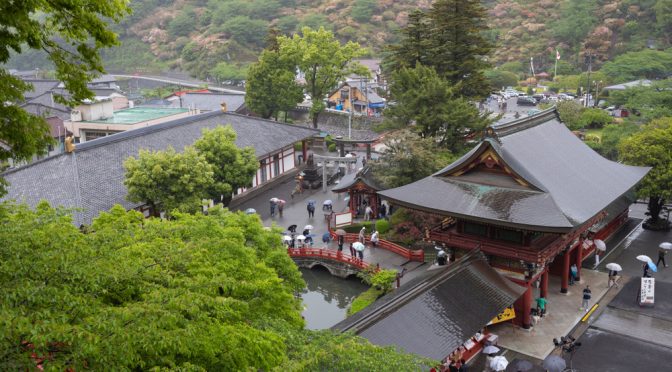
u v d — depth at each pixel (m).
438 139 65.75
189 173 50.62
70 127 84.19
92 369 12.45
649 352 35.28
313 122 97.12
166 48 190.50
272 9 185.88
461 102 61.91
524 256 36.53
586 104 113.00
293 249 52.09
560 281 45.19
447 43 69.06
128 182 49.38
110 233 18.16
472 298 33.59
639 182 52.72
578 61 148.50
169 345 13.87
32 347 12.28
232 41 174.00
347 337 21.56
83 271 14.42
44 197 49.84
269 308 24.25
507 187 38.22
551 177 40.22
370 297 44.56
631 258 50.41
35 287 12.84
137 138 63.97
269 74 91.38
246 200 69.69
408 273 47.50
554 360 30.62
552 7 168.75
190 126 71.38
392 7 178.88
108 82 142.50
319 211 65.25
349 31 165.62
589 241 47.72
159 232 22.95
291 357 18.75
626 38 148.62
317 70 96.00
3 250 14.09
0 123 14.77
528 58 155.50
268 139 76.38
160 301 14.84
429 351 28.66
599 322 39.25
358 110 118.81
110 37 15.05
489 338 35.16
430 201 39.50
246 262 24.38
